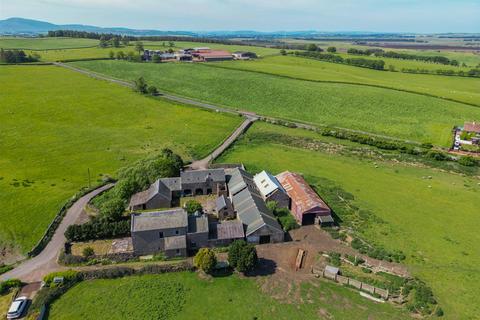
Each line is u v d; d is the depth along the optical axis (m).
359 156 125.00
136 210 86.50
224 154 123.44
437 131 151.12
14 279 62.16
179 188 93.31
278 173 109.44
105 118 157.38
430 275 67.12
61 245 73.50
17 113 157.25
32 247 72.69
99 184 98.56
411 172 113.19
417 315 58.28
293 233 79.88
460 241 78.06
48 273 65.38
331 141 138.88
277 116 169.38
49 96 185.50
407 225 83.56
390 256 71.75
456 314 58.31
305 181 97.69
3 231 77.56
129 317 56.53
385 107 180.88
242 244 67.25
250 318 56.97
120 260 69.25
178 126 150.62
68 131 140.12
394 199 95.38
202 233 71.75
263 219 76.19
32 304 57.91
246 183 92.88
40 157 116.06
